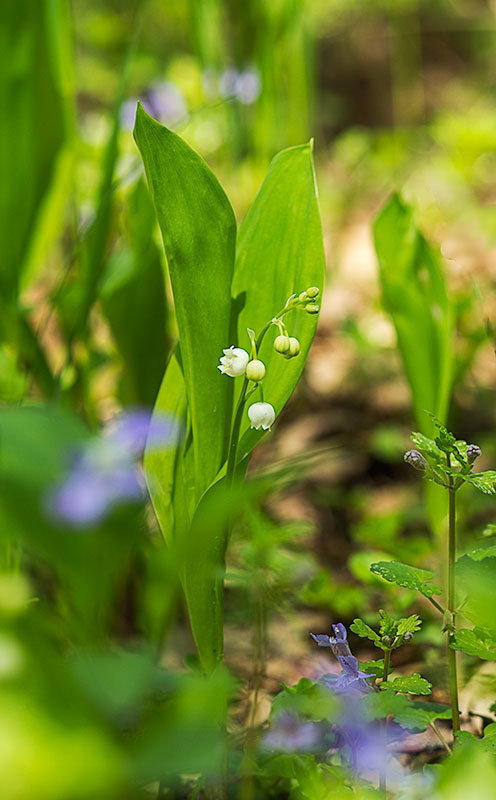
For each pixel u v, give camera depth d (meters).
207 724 0.45
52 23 0.75
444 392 0.68
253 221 0.59
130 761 0.44
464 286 1.02
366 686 0.56
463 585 0.55
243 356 0.55
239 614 0.73
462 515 0.77
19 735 0.43
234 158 1.10
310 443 1.01
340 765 0.58
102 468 0.44
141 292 0.71
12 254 0.75
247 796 0.57
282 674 0.69
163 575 0.49
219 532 0.56
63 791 0.43
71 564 0.45
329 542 0.84
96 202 0.71
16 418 0.44
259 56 1.01
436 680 0.67
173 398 0.59
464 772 0.46
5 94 0.74
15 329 0.70
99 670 0.45
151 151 0.56
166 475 0.58
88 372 0.74
